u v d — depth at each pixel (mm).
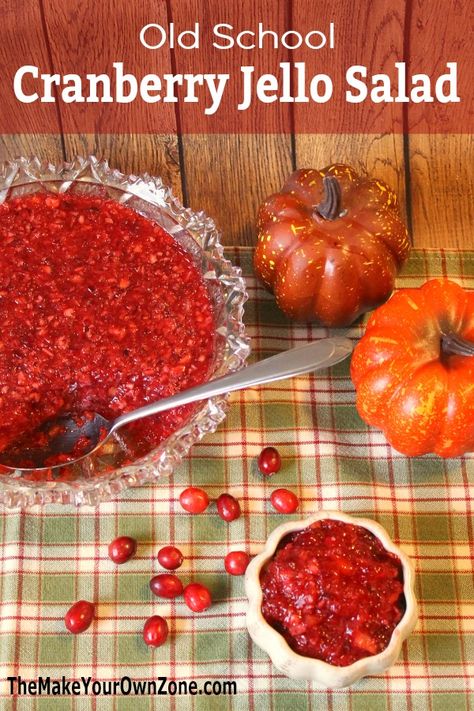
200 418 702
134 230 741
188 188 821
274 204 732
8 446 722
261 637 688
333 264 717
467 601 745
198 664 729
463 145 835
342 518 709
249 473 758
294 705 724
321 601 682
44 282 715
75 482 696
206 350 721
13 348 704
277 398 769
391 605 689
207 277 737
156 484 753
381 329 713
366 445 767
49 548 740
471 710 726
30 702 716
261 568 703
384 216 727
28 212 732
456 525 757
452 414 696
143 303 720
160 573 742
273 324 784
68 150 822
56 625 730
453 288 721
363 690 728
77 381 705
